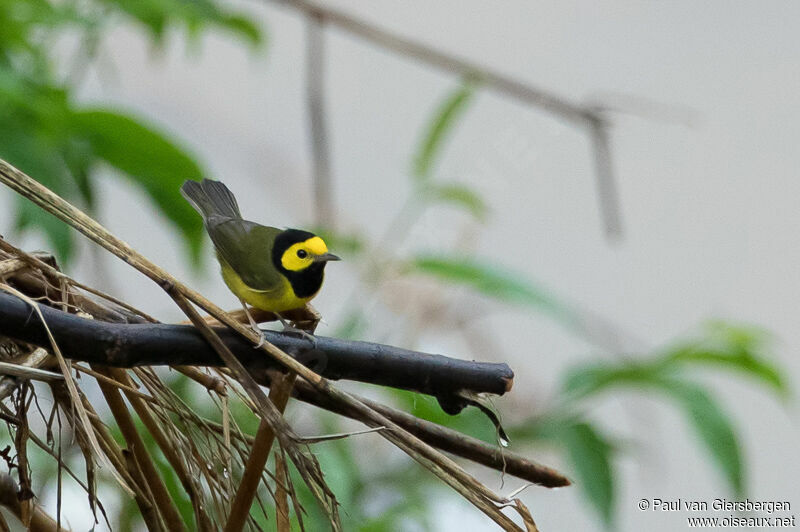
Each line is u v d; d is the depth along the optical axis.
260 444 5.05
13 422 5.11
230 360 4.75
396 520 9.07
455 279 9.40
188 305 4.75
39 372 4.71
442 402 5.28
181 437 5.46
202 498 5.41
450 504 9.92
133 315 5.41
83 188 8.80
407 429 5.44
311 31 10.94
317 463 5.04
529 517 4.97
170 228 9.50
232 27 10.41
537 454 10.38
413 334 11.48
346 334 9.98
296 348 5.03
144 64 18.20
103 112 8.32
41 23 9.02
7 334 4.56
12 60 9.25
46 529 5.53
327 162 10.98
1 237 5.24
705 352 9.45
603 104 10.98
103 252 9.72
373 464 9.96
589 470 9.11
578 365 9.62
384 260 10.45
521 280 9.30
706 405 9.16
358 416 4.90
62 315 4.61
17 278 5.22
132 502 7.91
